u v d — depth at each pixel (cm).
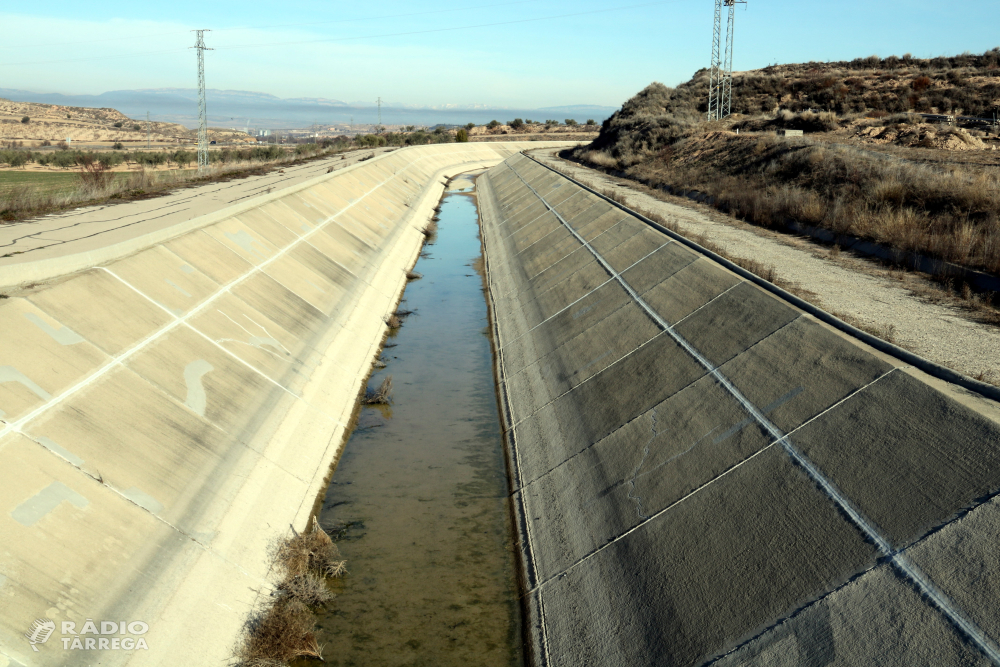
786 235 2778
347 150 8544
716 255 2095
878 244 2345
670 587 1071
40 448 1169
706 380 1502
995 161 2930
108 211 2995
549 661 1098
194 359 1694
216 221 2588
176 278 1997
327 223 3500
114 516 1148
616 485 1388
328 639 1166
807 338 1399
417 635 1179
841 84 6500
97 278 1730
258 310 2161
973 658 716
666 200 3953
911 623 787
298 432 1731
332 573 1324
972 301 1753
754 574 990
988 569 780
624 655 1028
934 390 1061
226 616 1127
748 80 7669
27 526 1034
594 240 3002
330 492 1622
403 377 2298
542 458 1675
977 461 906
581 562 1255
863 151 3409
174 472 1326
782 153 3788
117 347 1541
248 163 6053
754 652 888
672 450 1365
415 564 1368
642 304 2086
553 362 2128
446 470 1727
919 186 2589
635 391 1661
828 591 888
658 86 8331
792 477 1096
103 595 1027
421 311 3027
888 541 893
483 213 5481
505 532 1479
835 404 1177
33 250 2034
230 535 1284
